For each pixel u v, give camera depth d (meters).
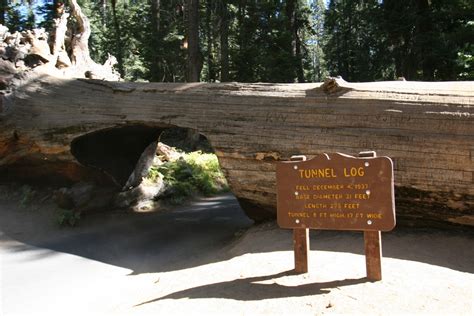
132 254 7.11
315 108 6.32
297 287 4.22
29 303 5.06
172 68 26.42
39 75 9.62
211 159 15.78
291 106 6.53
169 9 29.97
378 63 26.94
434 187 5.45
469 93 5.54
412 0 18.69
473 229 5.63
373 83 6.37
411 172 5.55
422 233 5.76
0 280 5.89
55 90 9.18
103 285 5.61
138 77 28.72
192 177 13.05
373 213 4.21
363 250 5.26
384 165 4.17
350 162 4.34
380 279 4.20
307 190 4.57
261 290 4.23
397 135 5.67
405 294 3.86
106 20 33.22
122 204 10.34
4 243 7.63
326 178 4.46
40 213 9.25
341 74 38.50
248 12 25.41
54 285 5.66
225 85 7.35
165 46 25.38
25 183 10.59
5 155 9.74
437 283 4.12
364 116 5.96
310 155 6.20
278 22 25.38
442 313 3.48
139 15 30.33
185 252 7.10
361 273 4.46
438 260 4.84
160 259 6.79
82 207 9.37
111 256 7.01
